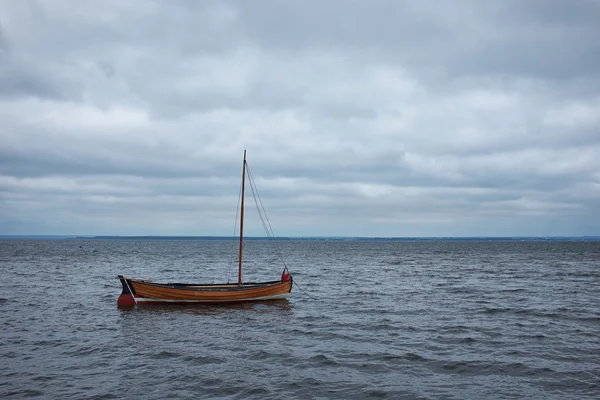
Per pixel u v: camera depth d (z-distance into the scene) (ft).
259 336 77.15
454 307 105.19
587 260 310.04
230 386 52.01
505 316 93.61
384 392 50.29
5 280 163.84
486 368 58.65
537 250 515.09
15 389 50.75
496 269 227.61
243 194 113.19
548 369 58.08
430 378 55.06
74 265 248.73
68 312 99.04
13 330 80.69
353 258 350.23
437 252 467.11
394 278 179.42
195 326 85.51
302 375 55.93
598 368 58.54
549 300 115.75
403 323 87.04
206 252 463.42
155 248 586.86
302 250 539.70
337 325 85.81
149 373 56.75
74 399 47.93
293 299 119.03
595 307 104.17
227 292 108.88
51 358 63.26
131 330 81.82
